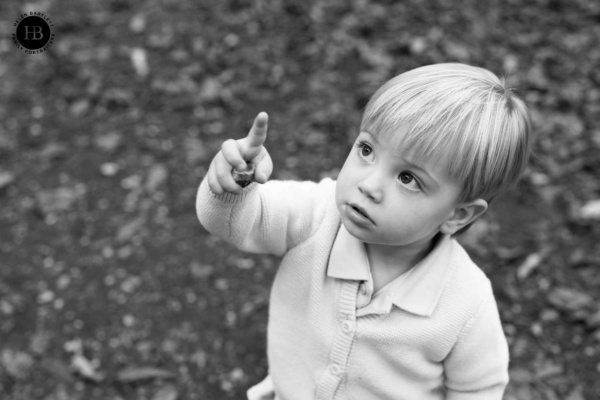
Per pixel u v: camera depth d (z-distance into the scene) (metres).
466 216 1.19
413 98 1.09
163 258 2.75
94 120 3.33
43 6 3.93
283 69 3.62
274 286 1.41
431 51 3.66
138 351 2.45
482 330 1.31
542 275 2.68
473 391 1.39
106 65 3.60
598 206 2.91
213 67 3.61
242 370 2.42
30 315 2.53
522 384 2.33
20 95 3.42
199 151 3.20
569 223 2.89
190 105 3.41
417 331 1.28
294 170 3.11
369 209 1.11
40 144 3.20
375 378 1.33
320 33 3.80
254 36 3.81
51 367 2.37
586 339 2.48
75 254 2.75
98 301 2.59
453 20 3.91
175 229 2.87
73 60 3.60
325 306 1.31
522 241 2.82
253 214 1.21
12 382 2.33
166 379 2.38
